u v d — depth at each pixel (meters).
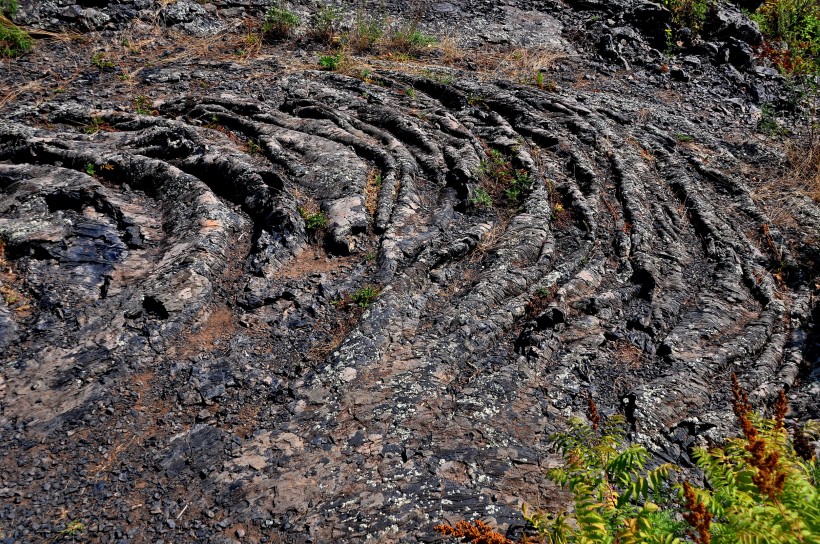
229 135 6.02
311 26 8.49
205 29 8.16
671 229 5.27
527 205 5.27
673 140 6.69
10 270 4.29
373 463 3.15
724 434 3.44
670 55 9.03
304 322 4.12
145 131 5.84
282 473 3.13
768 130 7.47
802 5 10.84
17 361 3.68
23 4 7.52
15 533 2.87
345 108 6.60
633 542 2.11
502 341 4.04
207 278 4.27
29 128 5.71
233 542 2.83
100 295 4.17
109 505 3.01
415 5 9.51
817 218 5.59
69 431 3.33
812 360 4.05
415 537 2.78
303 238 4.74
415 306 4.20
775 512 2.01
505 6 9.86
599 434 3.39
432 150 5.91
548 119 6.64
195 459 3.24
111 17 7.81
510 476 3.10
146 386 3.62
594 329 4.16
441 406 3.49
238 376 3.71
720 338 4.17
